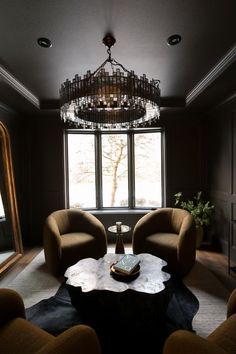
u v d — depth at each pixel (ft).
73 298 6.41
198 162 13.74
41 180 14.02
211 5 5.24
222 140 11.73
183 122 13.78
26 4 5.15
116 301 5.90
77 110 7.70
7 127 12.06
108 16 5.57
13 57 7.44
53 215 10.63
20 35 6.25
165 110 12.91
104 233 10.65
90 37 6.40
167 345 3.25
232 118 10.77
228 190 11.16
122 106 7.21
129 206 14.89
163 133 14.17
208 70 8.61
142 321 5.92
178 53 7.34
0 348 3.81
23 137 13.80
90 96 6.41
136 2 5.15
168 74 8.93
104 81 6.30
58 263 9.13
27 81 9.46
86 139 14.85
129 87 6.35
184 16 5.61
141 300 5.91
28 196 13.96
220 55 7.50
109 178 15.02
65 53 7.24
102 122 8.55
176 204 13.29
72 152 14.73
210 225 13.14
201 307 7.16
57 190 14.08
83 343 3.21
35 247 13.25
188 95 11.48
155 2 5.15
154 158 14.60
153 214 11.00
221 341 3.56
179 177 13.85
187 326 6.26
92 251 10.11
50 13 5.45
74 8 5.30
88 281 6.48
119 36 6.37
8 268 10.02
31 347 3.79
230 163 10.95
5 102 11.04
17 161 13.17
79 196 14.85
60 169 14.03
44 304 7.34
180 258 8.89
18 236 11.52
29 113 13.20
